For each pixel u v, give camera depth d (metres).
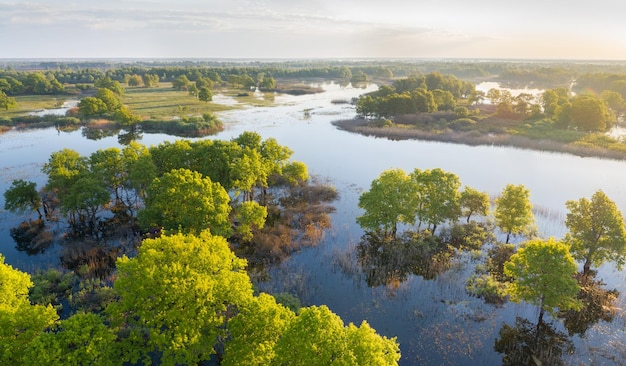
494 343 36.62
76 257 50.22
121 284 27.91
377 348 23.58
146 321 28.66
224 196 49.06
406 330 38.34
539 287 36.16
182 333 26.56
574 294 35.41
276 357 24.67
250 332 27.05
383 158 96.12
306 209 65.00
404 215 54.50
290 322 25.59
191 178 49.50
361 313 40.88
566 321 39.41
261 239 53.66
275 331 26.98
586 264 46.03
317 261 50.62
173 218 47.03
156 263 28.69
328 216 62.88
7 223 59.47
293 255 51.88
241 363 26.00
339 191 74.38
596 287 44.38
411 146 108.81
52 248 53.19
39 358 22.59
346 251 52.53
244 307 28.33
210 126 122.38
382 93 183.12
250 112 157.88
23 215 61.84
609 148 98.00
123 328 35.34
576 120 116.31
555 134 112.12
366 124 132.12
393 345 25.62
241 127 129.00
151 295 27.75
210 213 46.97
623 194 70.88
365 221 54.41
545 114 137.38
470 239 55.66
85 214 62.53
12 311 26.55
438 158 96.00
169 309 27.69
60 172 56.53
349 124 132.62
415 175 57.91
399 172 55.44
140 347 28.48
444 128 125.75
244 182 58.59
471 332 38.00
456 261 50.53
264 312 27.27
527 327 38.72
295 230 57.94
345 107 175.00
